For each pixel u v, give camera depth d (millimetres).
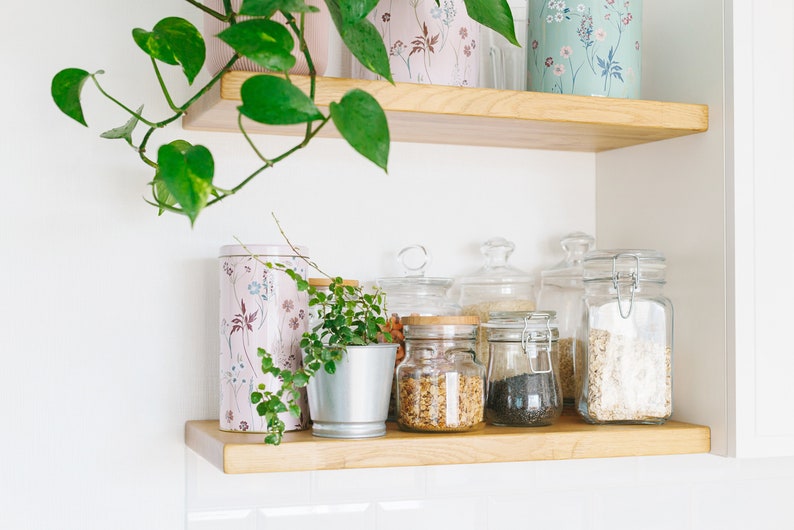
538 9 1194
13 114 1126
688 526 1451
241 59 1009
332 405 1036
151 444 1171
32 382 1125
